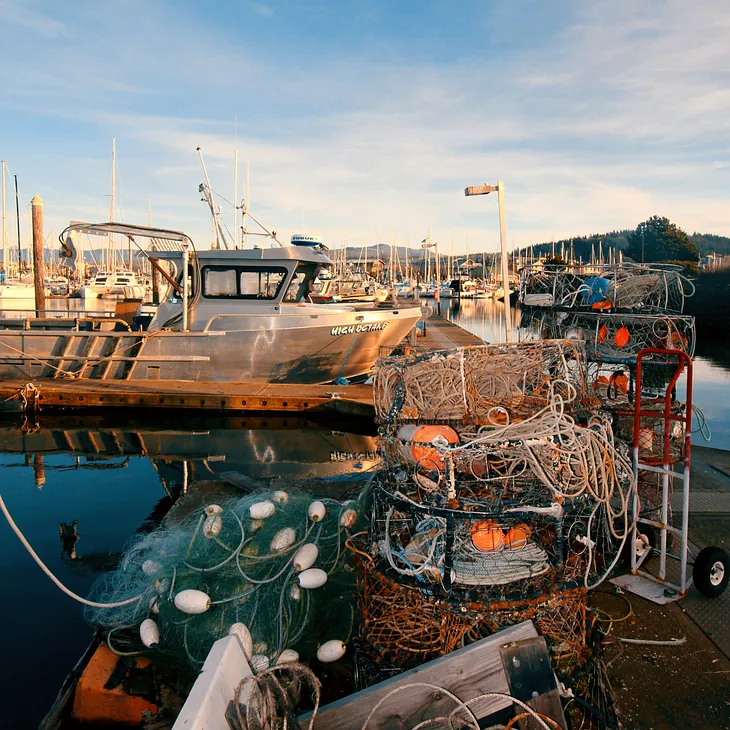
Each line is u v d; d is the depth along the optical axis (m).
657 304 5.62
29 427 12.09
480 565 3.11
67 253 12.56
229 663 2.23
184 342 13.65
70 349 13.98
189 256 13.67
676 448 4.96
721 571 4.18
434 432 3.43
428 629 3.07
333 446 10.79
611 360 4.98
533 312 6.20
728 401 14.14
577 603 3.22
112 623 4.21
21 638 4.77
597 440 3.29
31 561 6.20
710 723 3.06
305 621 3.76
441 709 2.47
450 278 82.62
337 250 72.56
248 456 10.16
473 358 4.06
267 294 13.79
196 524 4.87
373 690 2.52
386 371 3.85
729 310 27.58
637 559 4.49
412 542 3.27
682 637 3.73
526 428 3.23
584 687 3.03
